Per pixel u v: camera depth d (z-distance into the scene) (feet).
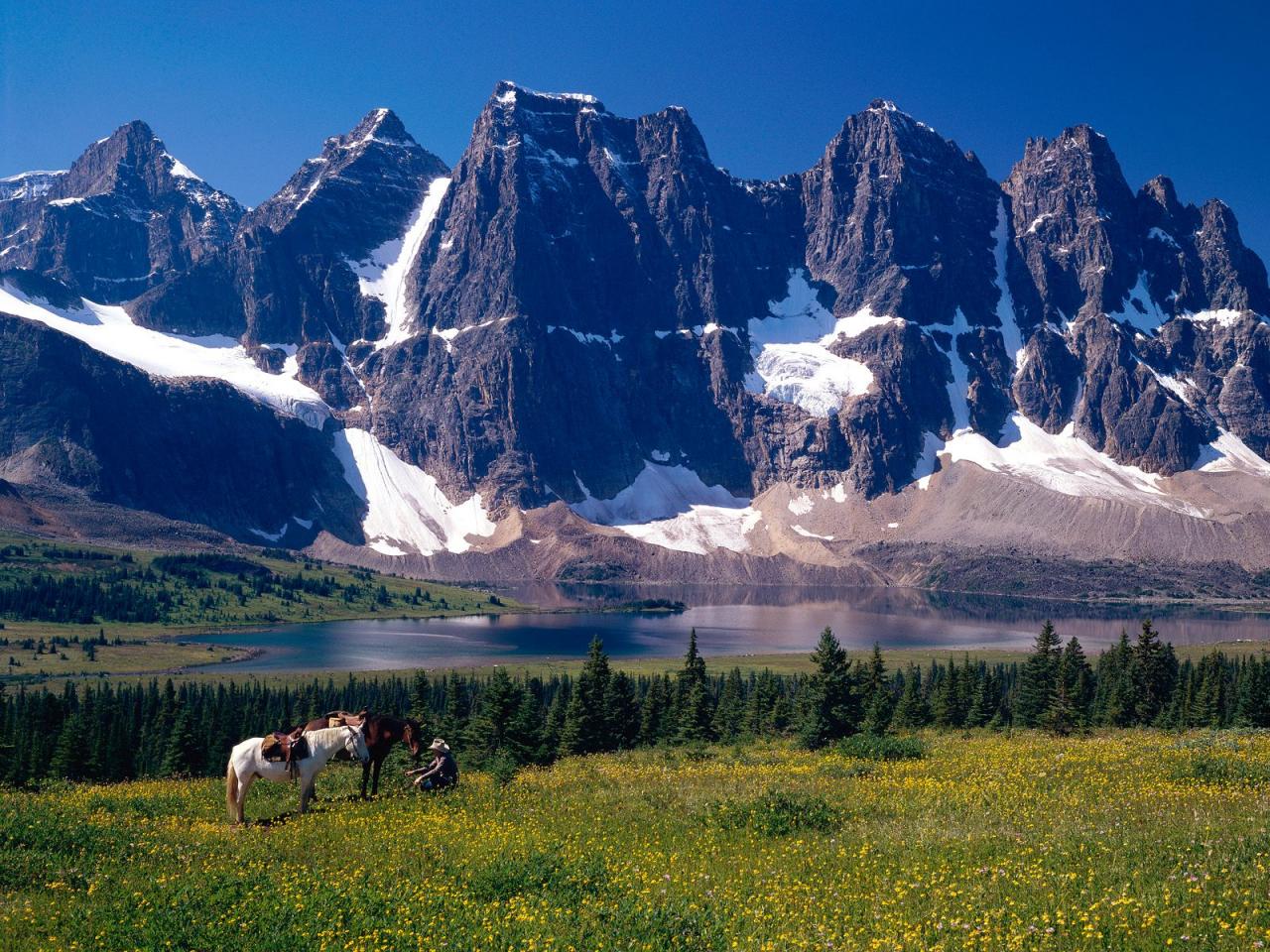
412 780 111.65
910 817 82.48
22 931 56.75
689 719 322.34
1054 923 53.36
